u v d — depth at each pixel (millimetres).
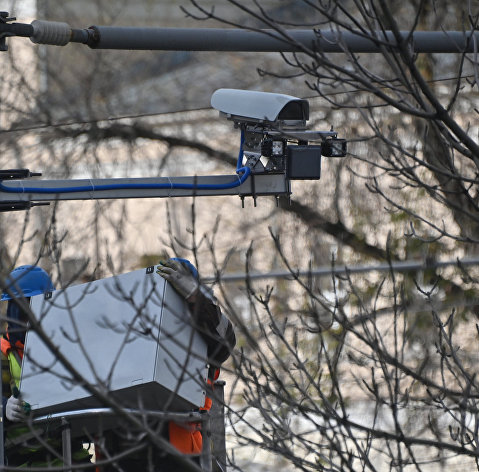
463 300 47594
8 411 17516
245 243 60875
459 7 34875
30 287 18656
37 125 45406
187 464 14039
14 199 18156
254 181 19828
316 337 42219
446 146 17188
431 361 43312
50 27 16922
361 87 16922
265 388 15688
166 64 38094
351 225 53156
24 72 45250
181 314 17094
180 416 16484
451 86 43625
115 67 41094
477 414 16594
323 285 50875
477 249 47188
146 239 62719
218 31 17844
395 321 16453
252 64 33906
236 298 40469
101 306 17469
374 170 50906
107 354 17125
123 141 56000
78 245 54219
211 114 57219
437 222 49688
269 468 31031
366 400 39875
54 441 18547
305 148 19234
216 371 18859
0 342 18500
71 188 18594
